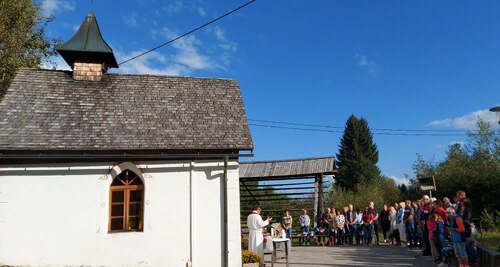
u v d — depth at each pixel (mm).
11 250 10461
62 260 10594
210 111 13234
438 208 11734
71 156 10812
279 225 14227
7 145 10578
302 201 22719
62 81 13516
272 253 11367
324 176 21531
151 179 11344
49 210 10750
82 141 11141
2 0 19844
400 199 33406
